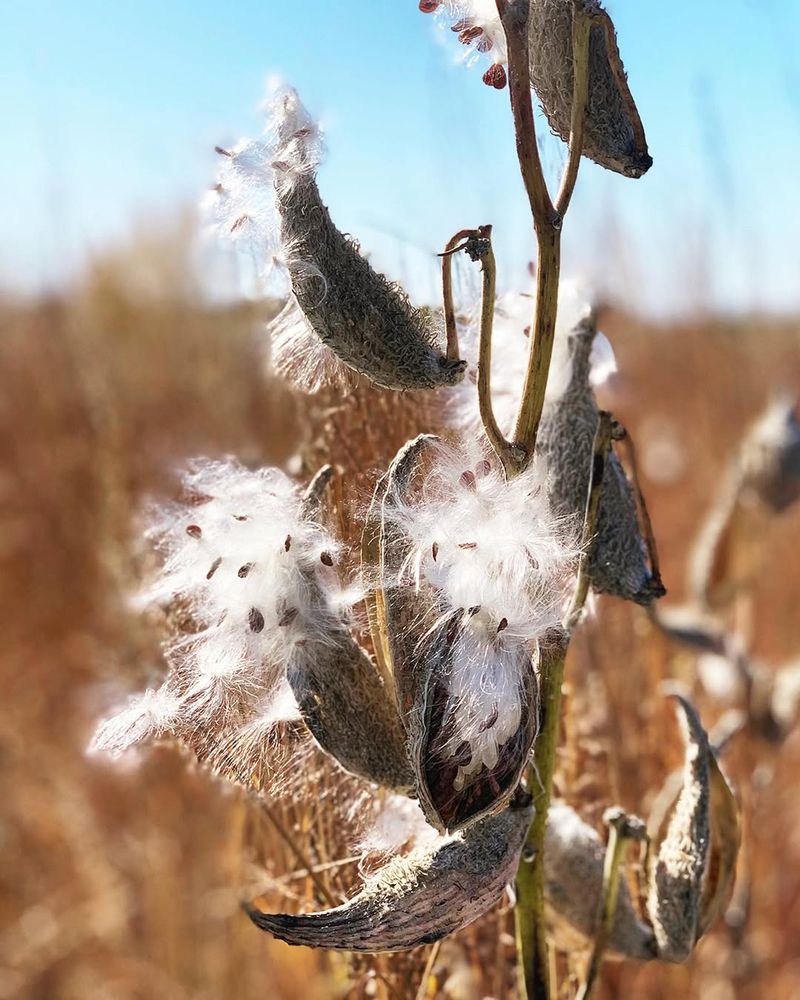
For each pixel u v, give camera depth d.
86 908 1.53
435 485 0.55
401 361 0.54
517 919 0.60
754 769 1.10
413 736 0.51
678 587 1.90
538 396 0.55
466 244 0.53
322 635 0.56
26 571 1.98
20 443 2.05
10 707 1.83
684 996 1.16
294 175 0.53
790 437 1.03
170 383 1.88
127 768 0.74
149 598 0.62
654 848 0.67
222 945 1.31
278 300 0.68
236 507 0.58
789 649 1.60
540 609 0.53
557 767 0.91
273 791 0.60
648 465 2.28
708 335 2.06
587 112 0.55
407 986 0.79
